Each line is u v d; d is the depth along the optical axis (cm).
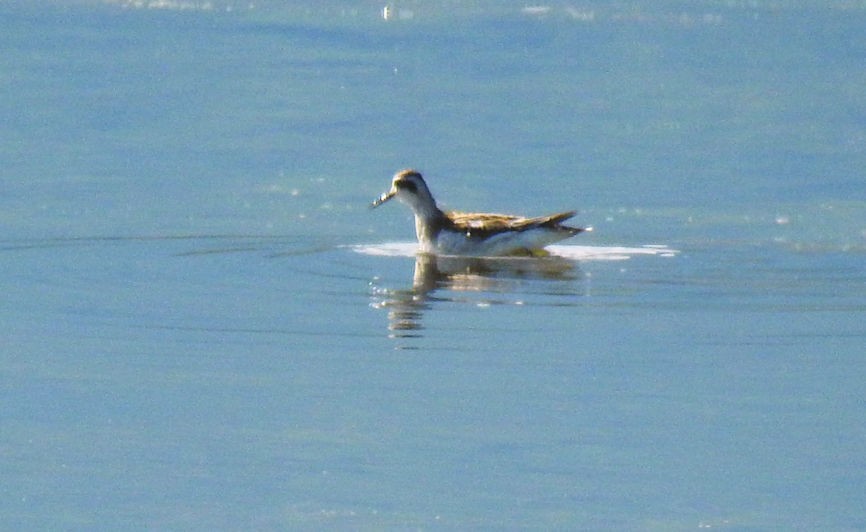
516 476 1259
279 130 3000
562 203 2470
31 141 2855
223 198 2450
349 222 2295
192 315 1695
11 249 2048
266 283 1848
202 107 3189
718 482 1252
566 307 1728
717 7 4675
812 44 3984
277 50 3862
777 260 1995
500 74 3603
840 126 3027
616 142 2917
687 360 1541
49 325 1656
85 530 1159
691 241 2144
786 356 1556
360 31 4138
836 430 1360
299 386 1463
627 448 1319
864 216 2328
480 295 1788
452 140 2944
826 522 1179
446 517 1184
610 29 4244
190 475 1261
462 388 1459
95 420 1377
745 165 2723
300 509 1197
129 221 2258
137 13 4338
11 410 1401
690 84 3481
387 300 1762
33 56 3653
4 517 1180
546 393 1448
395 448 1316
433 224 2059
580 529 1166
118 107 3155
